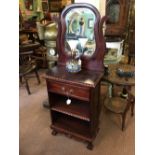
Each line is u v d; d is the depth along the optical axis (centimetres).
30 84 278
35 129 179
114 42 201
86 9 129
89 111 136
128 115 197
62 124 165
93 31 131
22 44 251
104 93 229
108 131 174
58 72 140
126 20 252
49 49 206
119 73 171
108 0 226
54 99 156
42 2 365
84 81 124
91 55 138
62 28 140
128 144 157
